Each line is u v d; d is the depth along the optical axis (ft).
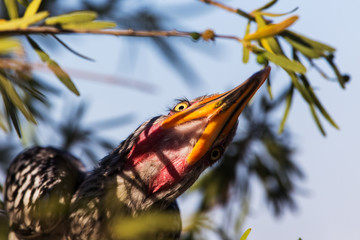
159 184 15.64
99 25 9.49
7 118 11.02
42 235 16.52
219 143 15.93
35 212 15.98
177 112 16.17
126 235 12.76
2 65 8.53
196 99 16.35
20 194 16.40
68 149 18.31
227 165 19.53
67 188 16.44
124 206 15.49
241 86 15.58
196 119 15.67
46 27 9.45
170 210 16.80
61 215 16.02
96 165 16.40
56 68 9.60
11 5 9.88
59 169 16.92
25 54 8.51
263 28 10.67
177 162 15.64
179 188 15.85
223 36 10.84
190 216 11.39
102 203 15.52
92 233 15.61
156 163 15.62
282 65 11.08
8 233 17.42
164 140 15.67
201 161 15.89
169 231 16.06
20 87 10.22
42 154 17.56
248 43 10.89
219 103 15.71
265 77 14.76
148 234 15.19
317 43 12.13
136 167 15.67
